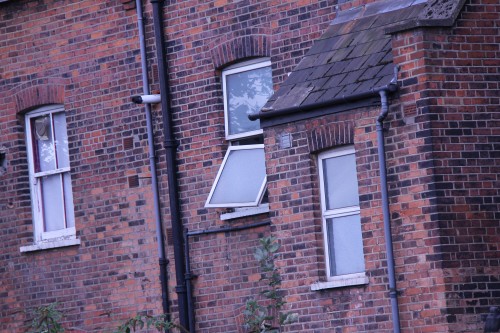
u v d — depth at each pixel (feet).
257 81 112.16
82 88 121.19
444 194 93.04
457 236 92.94
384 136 95.25
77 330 120.26
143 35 117.19
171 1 115.85
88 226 120.37
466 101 94.38
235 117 113.09
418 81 93.71
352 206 99.04
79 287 120.78
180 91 115.14
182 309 112.88
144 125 117.29
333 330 98.17
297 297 100.32
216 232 111.86
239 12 111.65
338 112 98.02
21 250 124.16
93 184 120.16
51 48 123.24
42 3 123.85
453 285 92.32
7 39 126.11
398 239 94.48
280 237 101.45
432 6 95.71
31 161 125.80
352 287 97.25
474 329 92.43
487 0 95.96
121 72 118.83
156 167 116.26
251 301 92.68
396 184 94.63
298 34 107.86
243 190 107.14
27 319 124.06
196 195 113.60
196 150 114.01
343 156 99.66
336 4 106.01
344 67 99.71
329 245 100.07
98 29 120.26
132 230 117.50
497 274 93.71
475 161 94.22
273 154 101.86
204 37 113.91
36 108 125.18
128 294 117.60
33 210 125.59
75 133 121.60
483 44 95.45
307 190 100.07
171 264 115.03
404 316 93.86
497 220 94.32
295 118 100.22
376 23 101.81
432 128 93.20
